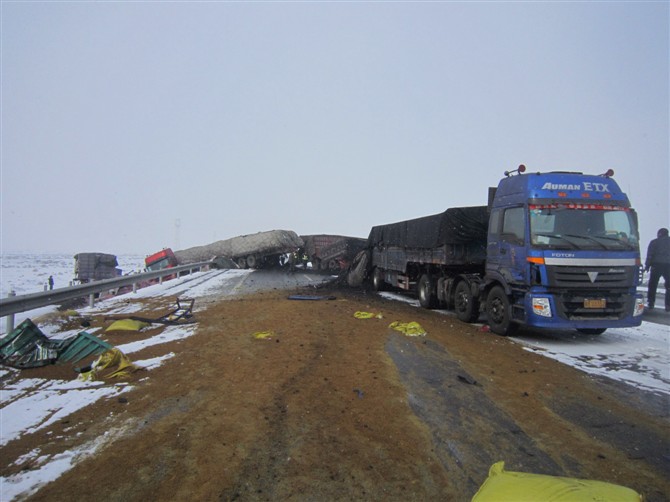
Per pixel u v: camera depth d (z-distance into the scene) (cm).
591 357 834
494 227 1084
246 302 1452
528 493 275
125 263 6500
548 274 905
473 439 467
